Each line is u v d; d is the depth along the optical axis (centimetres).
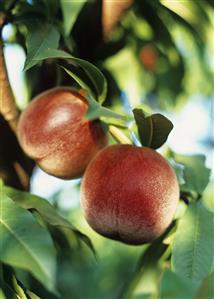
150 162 47
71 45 56
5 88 51
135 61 69
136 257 97
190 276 46
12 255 38
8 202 41
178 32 66
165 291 53
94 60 60
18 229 40
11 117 53
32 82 63
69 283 78
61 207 80
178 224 49
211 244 48
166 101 74
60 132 50
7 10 51
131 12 64
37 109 51
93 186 47
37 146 50
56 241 60
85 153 51
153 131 49
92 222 48
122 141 50
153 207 47
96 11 57
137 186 46
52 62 57
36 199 47
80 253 64
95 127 50
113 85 64
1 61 50
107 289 93
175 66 70
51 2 51
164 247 53
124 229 47
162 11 63
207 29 59
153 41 67
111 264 95
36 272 37
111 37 60
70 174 52
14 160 55
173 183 48
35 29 47
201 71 73
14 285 42
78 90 52
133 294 53
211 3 58
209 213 50
